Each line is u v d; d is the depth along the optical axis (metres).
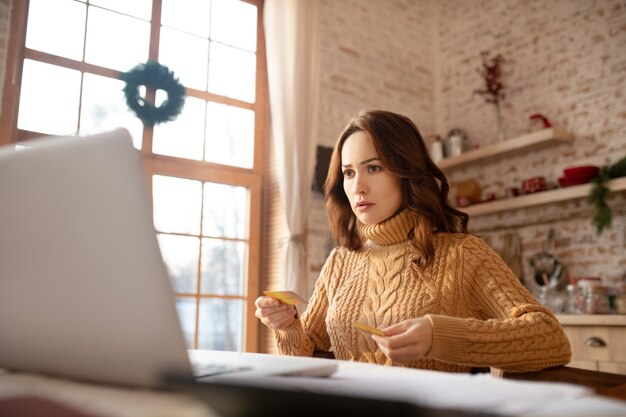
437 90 5.14
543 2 4.36
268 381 0.62
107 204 0.60
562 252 3.89
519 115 4.39
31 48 3.31
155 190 3.74
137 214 0.59
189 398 0.54
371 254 1.63
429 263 1.46
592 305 3.32
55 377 0.67
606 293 3.36
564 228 3.91
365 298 1.53
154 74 3.43
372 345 1.45
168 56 3.88
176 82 3.51
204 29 4.09
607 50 3.89
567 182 3.73
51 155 0.63
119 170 0.60
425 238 1.46
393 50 4.91
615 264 3.59
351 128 1.61
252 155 4.18
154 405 0.52
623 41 3.81
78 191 0.61
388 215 1.55
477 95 4.77
